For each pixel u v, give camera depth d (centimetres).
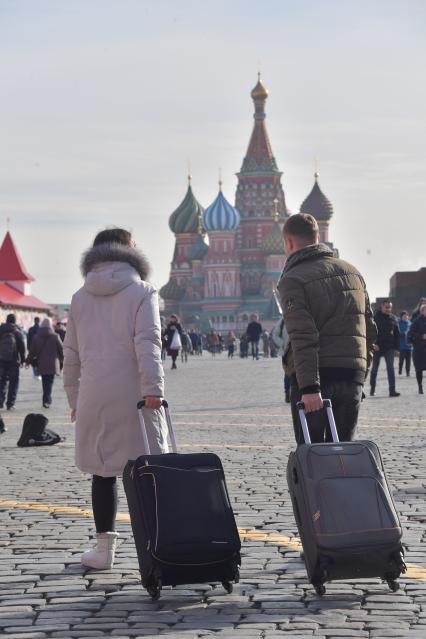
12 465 1712
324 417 930
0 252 16538
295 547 1034
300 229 948
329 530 804
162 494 830
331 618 791
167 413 920
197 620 795
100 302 943
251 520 1175
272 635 752
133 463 858
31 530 1144
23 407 3145
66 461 1762
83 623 794
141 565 842
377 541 805
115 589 891
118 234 980
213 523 829
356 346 933
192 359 9669
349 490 816
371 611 807
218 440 2030
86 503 1316
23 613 822
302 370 899
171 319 6269
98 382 930
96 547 979
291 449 1867
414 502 1265
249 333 8281
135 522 849
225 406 2991
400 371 4666
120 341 934
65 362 971
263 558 991
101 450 931
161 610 825
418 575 908
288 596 855
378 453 845
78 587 899
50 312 17188
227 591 872
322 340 927
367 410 2708
